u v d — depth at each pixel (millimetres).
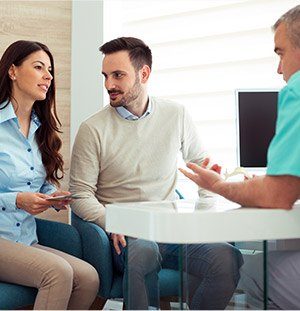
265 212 1328
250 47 3152
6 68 2246
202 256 1445
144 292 1508
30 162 2266
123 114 2475
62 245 2301
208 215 1280
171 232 1283
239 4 3184
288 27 1489
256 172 2578
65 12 3305
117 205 1526
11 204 2094
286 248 1618
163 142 2496
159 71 3488
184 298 1385
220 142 3246
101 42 3436
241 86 3180
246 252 1452
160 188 2473
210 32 3291
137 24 3566
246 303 1451
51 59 2359
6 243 2012
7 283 1977
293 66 1497
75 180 2389
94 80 3396
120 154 2432
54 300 1892
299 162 1333
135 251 1552
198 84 3336
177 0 3408
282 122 1402
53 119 2381
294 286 1599
